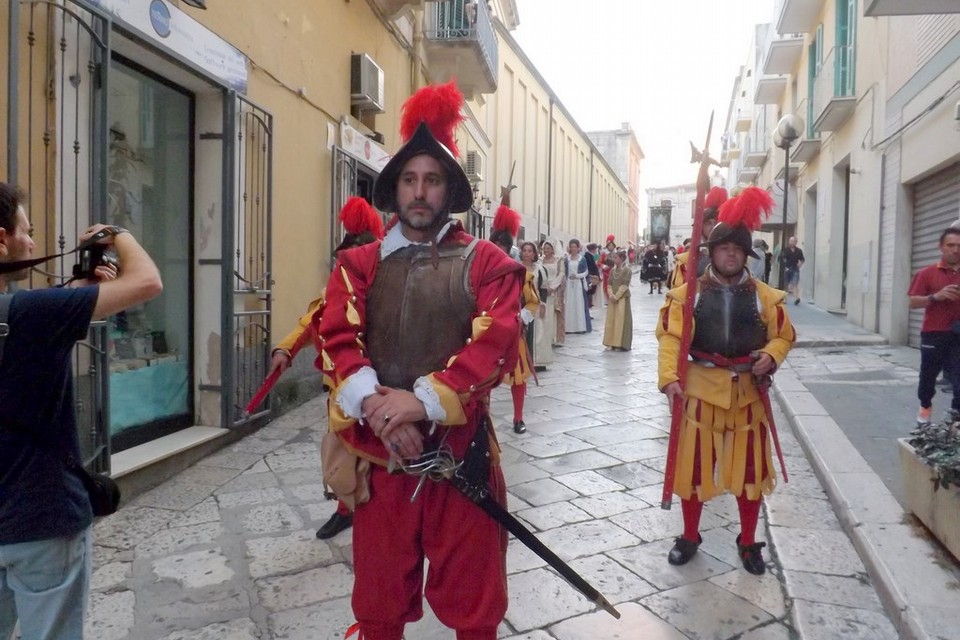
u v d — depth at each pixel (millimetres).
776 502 4277
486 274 2031
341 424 1993
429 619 2998
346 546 3736
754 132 30547
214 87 5469
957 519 3129
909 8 7547
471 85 13211
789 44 18547
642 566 3461
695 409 3330
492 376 1945
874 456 4910
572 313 14031
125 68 4820
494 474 2184
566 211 29281
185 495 4508
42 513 1771
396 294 2047
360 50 8672
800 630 2855
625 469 5012
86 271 2020
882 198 11023
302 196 7066
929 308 5488
